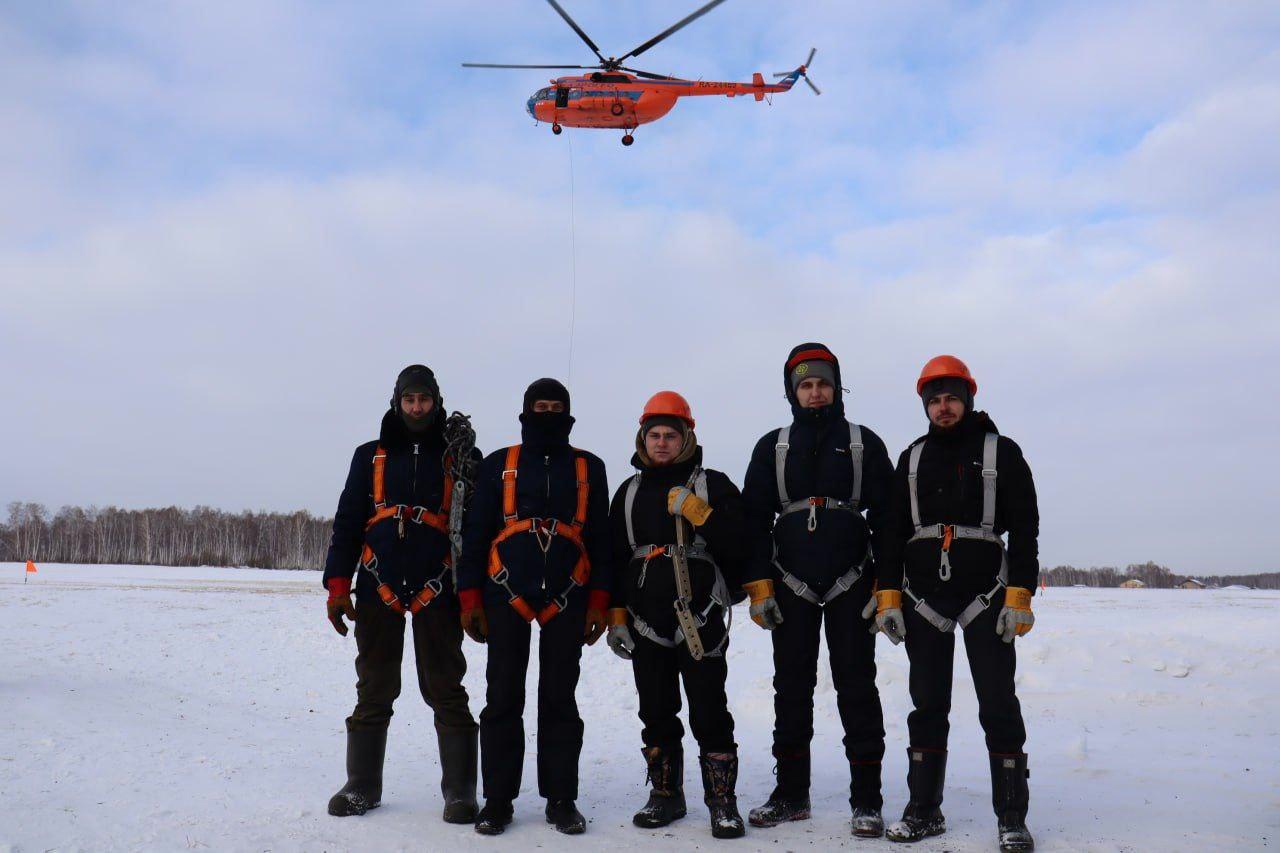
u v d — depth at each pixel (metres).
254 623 16.05
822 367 4.24
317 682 9.98
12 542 100.25
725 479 4.19
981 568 3.80
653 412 4.18
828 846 3.63
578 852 3.53
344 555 4.27
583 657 11.17
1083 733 6.96
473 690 9.72
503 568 4.00
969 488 3.86
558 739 3.96
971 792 4.66
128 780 4.52
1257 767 5.43
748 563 4.14
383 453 4.32
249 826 3.73
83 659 10.75
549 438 4.19
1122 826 3.87
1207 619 20.67
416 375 4.30
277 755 5.51
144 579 37.41
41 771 4.63
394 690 4.26
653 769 4.10
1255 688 8.77
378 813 4.06
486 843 3.62
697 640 3.94
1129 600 38.09
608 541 4.22
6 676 8.28
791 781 4.09
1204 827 3.84
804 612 4.10
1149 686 8.85
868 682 4.07
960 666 8.98
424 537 4.20
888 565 3.96
